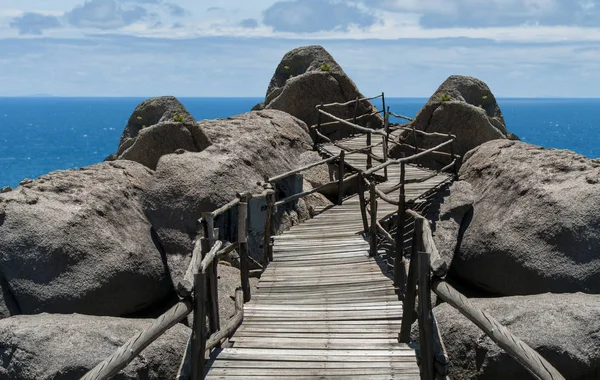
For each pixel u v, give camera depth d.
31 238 11.25
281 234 13.66
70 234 11.53
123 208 12.96
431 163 19.33
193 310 6.32
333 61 23.80
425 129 19.47
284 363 7.56
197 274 6.30
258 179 14.95
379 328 8.71
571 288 11.73
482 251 13.18
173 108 17.34
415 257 7.68
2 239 11.20
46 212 11.63
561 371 8.93
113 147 86.25
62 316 9.98
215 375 7.27
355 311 9.38
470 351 9.13
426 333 6.30
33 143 93.38
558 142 103.62
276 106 23.00
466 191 14.80
